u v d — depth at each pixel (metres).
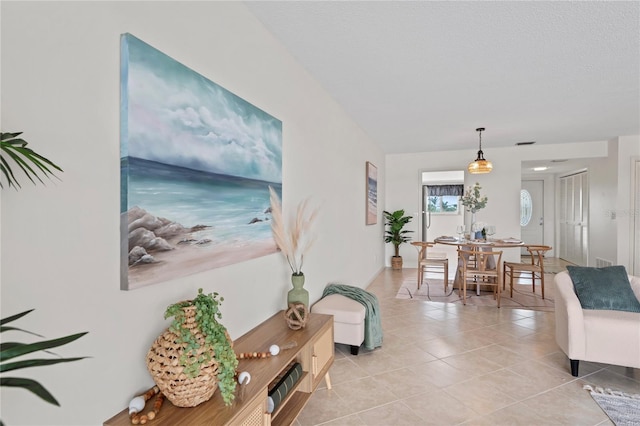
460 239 5.23
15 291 0.91
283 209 2.45
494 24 2.15
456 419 1.96
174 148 1.40
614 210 5.52
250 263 2.04
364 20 2.11
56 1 1.00
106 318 1.16
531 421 1.94
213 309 1.29
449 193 6.77
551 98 3.60
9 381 0.59
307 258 2.91
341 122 3.91
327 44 2.42
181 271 1.45
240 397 1.31
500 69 2.85
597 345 2.38
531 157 6.25
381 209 6.68
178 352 1.18
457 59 2.66
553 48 2.48
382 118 4.36
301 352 1.98
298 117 2.72
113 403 1.18
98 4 1.12
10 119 0.90
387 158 7.12
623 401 2.13
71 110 1.04
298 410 1.83
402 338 3.20
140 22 1.27
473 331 3.37
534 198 8.76
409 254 7.06
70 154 1.04
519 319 3.74
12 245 0.90
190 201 1.50
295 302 2.17
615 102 3.73
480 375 2.48
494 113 4.14
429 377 2.45
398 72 2.92
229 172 1.77
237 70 1.89
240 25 1.92
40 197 0.96
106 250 1.15
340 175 3.89
